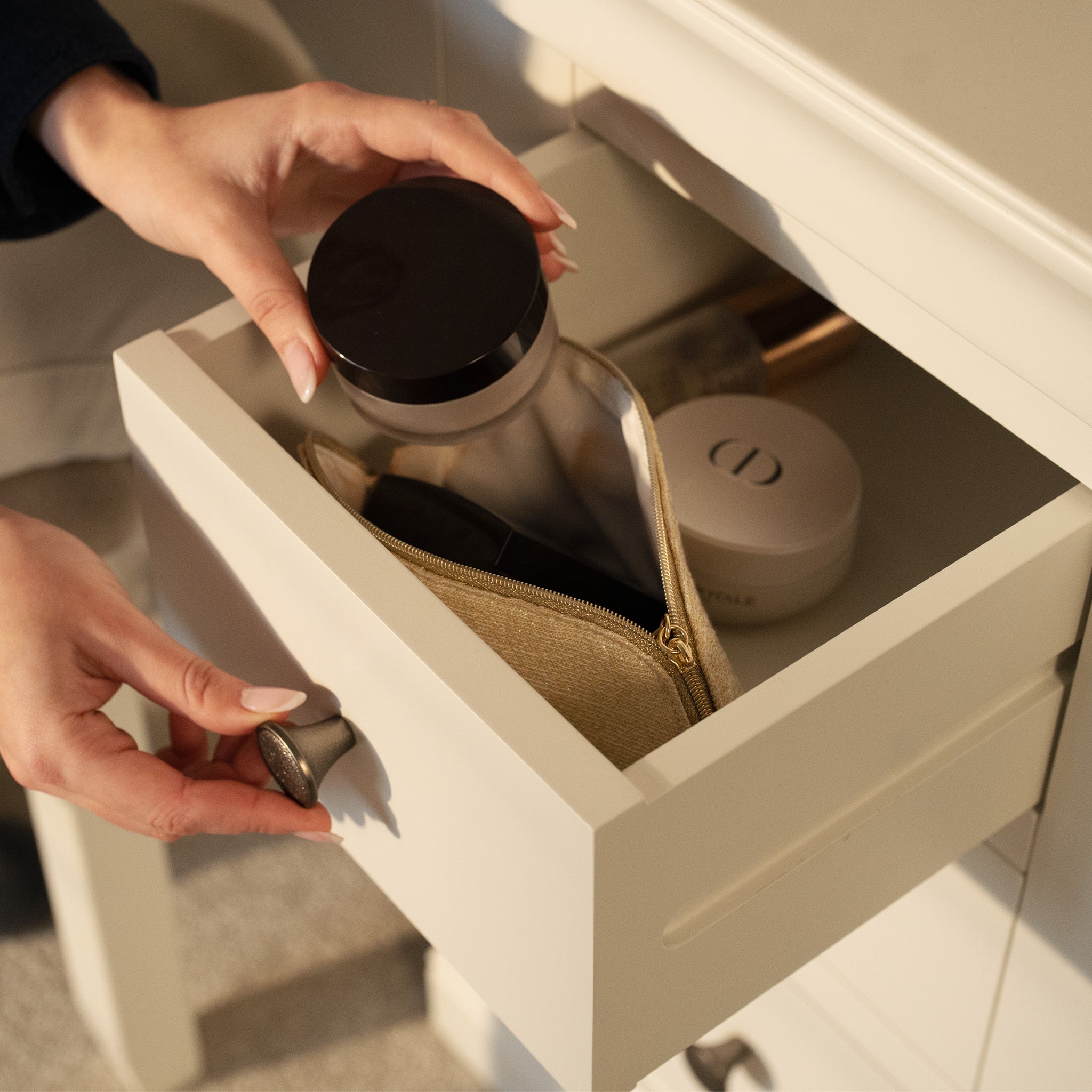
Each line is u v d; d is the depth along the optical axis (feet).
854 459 1.81
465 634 1.14
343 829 1.57
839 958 2.06
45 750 1.53
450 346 1.35
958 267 1.18
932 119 1.11
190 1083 3.17
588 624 1.30
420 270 1.40
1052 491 1.78
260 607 1.43
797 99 1.20
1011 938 1.74
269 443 1.33
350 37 2.17
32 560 1.56
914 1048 2.06
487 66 1.86
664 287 1.90
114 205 1.82
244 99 1.70
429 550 1.49
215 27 2.33
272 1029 3.27
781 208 1.34
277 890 3.56
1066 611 1.35
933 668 1.22
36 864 3.34
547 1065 1.35
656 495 1.36
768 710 1.09
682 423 1.79
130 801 1.51
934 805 1.41
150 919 2.80
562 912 1.11
